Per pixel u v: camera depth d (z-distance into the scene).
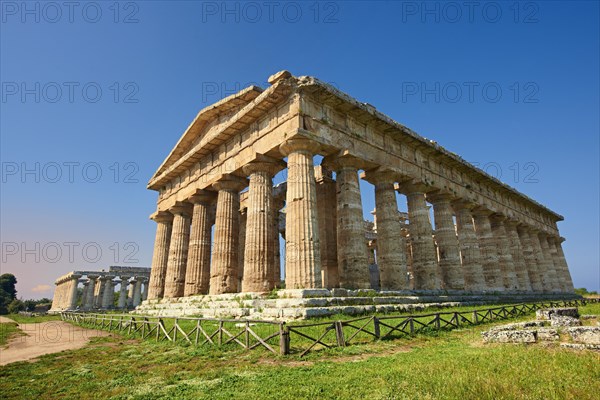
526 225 40.94
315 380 7.50
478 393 5.77
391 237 22.91
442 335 12.90
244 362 9.77
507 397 5.57
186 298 24.48
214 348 11.72
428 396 5.87
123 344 14.96
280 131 19.95
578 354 8.08
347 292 17.64
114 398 7.40
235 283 23.33
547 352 8.44
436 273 24.52
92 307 63.31
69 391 8.23
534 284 39.28
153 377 8.95
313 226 18.05
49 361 12.07
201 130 29.59
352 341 11.74
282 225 38.38
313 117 19.62
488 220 33.88
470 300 25.31
